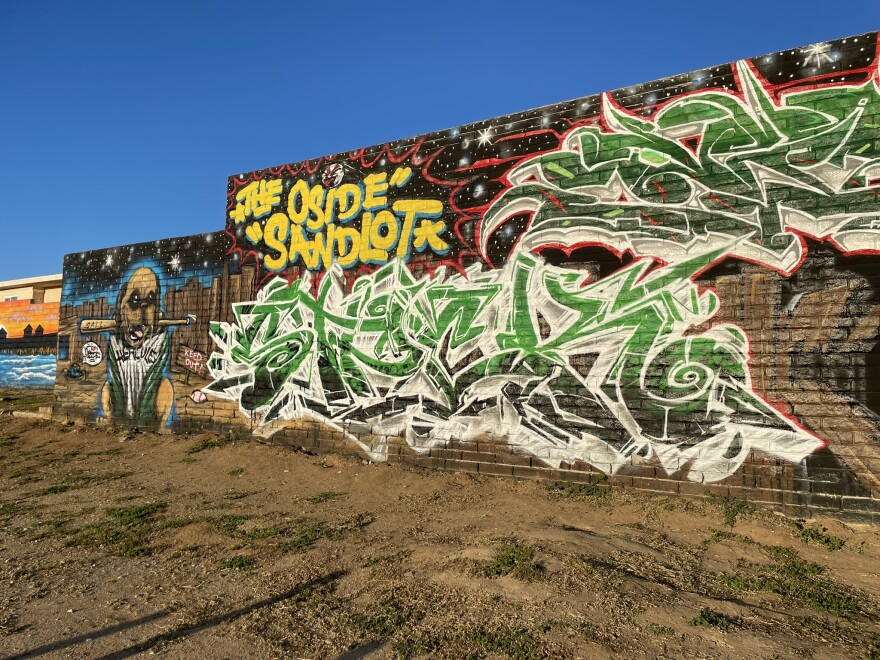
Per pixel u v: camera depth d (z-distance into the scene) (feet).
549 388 22.97
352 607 13.06
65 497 23.99
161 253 36.17
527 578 13.87
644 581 13.85
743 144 20.03
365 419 27.45
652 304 21.21
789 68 19.51
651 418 20.98
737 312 19.79
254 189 32.17
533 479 22.99
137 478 26.84
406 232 26.84
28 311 63.62
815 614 12.37
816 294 18.70
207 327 33.68
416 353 26.21
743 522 17.90
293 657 11.07
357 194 28.45
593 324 22.25
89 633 12.26
